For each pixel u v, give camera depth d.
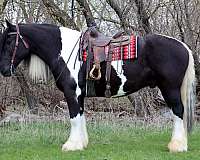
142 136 7.72
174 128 6.18
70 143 6.23
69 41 6.27
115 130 8.22
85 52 6.15
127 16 10.69
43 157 5.82
